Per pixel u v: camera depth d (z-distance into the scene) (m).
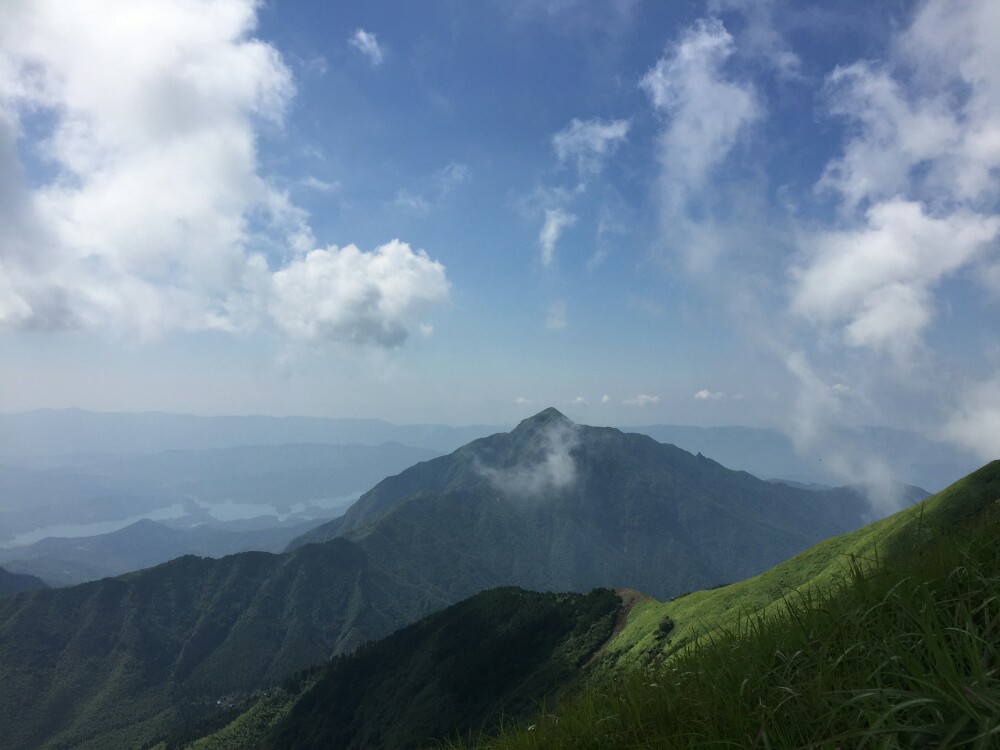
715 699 4.18
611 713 5.09
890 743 2.67
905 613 3.75
